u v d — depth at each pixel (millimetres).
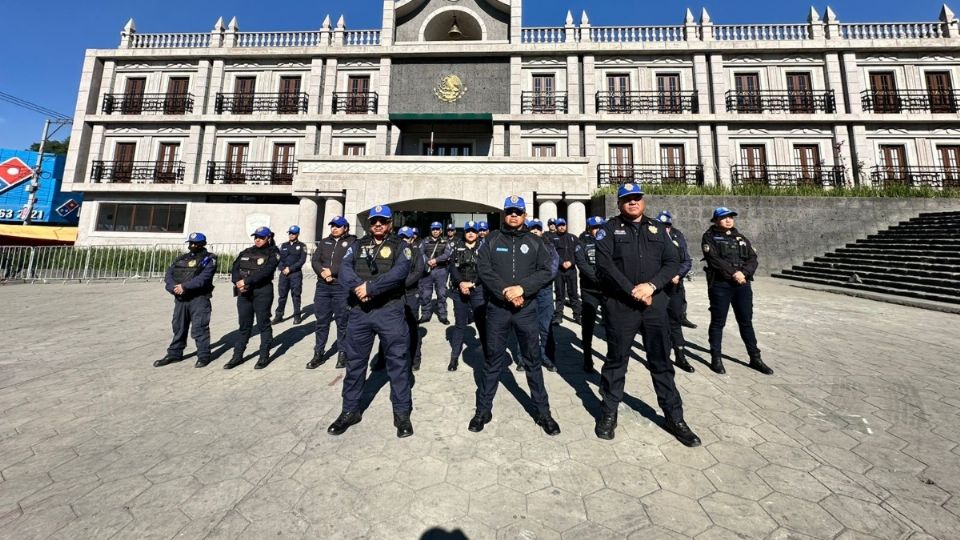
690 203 13492
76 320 6625
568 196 13641
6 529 1796
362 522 1876
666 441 2654
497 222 17281
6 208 24453
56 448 2523
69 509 1942
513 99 18594
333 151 19031
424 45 18891
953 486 2107
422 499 2043
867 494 2059
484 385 2926
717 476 2242
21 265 12336
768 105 17969
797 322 6332
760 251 13203
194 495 2064
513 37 18891
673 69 18688
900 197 13289
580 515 1928
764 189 13984
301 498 2045
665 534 1794
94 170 19047
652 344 2771
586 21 18844
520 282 2863
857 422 2893
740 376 3928
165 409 3164
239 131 19438
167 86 19891
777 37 18422
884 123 17125
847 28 18141
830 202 13242
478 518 1908
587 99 18516
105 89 19641
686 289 10133
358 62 19484
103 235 18547
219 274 13883
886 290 8820
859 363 4266
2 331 5785
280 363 4492
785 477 2223
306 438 2691
